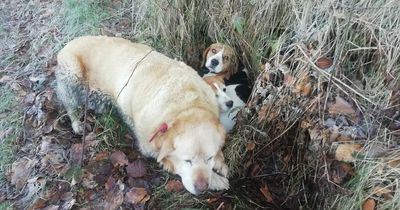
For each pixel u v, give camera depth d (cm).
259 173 98
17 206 90
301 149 90
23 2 144
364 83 90
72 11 134
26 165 96
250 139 97
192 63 125
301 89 89
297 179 92
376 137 80
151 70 94
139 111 92
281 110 92
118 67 99
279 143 95
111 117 104
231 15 117
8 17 139
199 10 123
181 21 120
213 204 92
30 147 100
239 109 102
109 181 93
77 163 96
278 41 100
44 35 129
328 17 95
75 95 104
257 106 98
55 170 94
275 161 97
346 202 79
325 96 87
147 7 127
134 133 98
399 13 89
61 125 106
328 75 88
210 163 80
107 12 136
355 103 86
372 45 91
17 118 106
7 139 102
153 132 86
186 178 79
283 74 94
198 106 86
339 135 83
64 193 91
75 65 101
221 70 116
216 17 120
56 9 138
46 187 92
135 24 130
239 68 119
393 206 73
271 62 101
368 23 90
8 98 111
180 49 121
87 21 131
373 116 83
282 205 94
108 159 97
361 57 92
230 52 117
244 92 112
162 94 89
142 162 97
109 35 127
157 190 93
